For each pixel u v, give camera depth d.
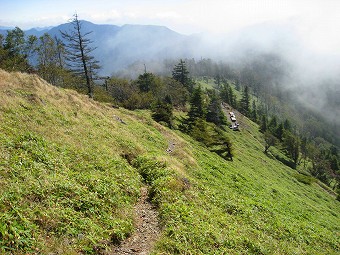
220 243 13.80
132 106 76.00
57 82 68.06
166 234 12.94
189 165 29.84
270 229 20.25
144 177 21.22
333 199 70.56
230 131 99.25
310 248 20.67
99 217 12.39
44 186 12.50
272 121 149.38
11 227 9.00
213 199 20.98
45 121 22.48
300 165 116.31
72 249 9.66
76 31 48.69
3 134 16.27
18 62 65.69
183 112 88.69
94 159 19.23
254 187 35.06
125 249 11.37
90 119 30.12
